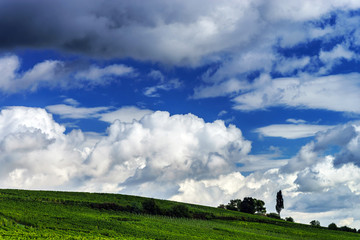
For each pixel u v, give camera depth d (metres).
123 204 146.50
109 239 78.19
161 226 108.81
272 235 124.12
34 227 83.38
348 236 144.00
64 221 94.25
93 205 131.50
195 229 111.88
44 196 145.38
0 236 65.19
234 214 171.62
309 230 150.25
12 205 107.00
